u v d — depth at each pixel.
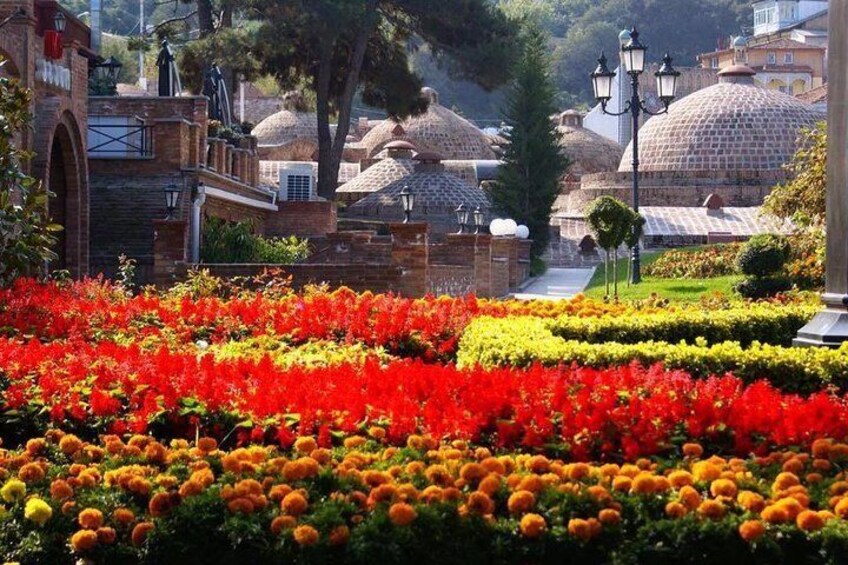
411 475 6.91
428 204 52.44
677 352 11.53
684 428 8.22
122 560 6.32
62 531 6.51
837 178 12.40
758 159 64.69
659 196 64.62
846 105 12.31
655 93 98.31
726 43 123.88
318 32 42.91
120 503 6.68
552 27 134.50
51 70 22.91
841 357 11.41
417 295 21.97
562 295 34.09
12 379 9.46
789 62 113.19
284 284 18.56
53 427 8.67
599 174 66.81
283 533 6.14
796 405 8.41
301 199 41.38
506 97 50.75
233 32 40.88
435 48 48.75
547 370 9.70
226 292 19.53
